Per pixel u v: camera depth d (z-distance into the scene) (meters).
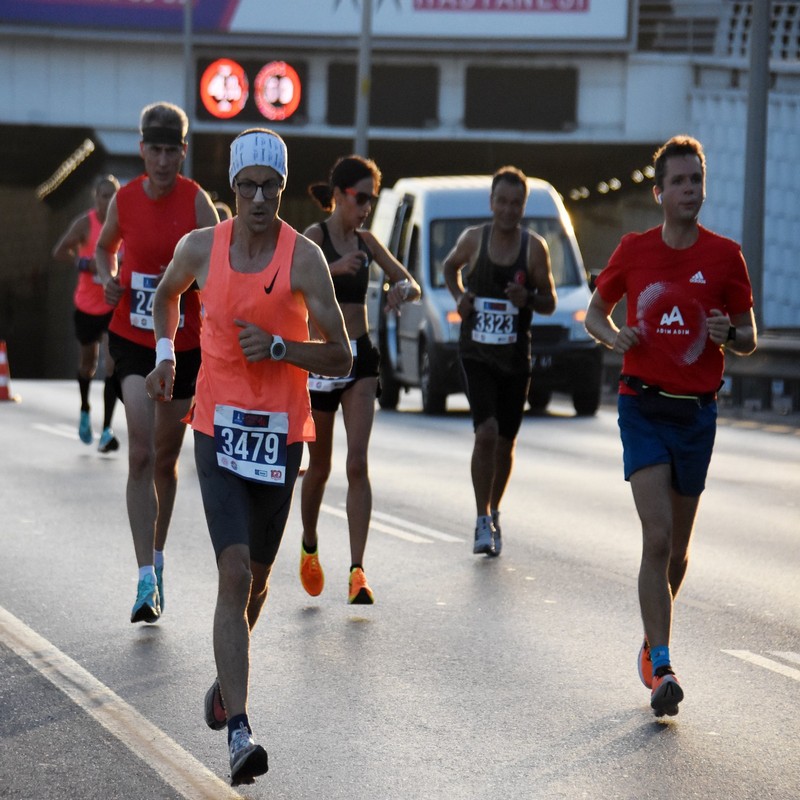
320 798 13.23
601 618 20.55
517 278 24.95
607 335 16.95
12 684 16.59
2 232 165.25
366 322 21.17
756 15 57.34
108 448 37.78
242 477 14.16
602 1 101.88
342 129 105.94
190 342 19.97
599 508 30.89
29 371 164.62
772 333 65.50
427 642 19.03
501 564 24.47
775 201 83.44
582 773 14.00
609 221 119.12
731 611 21.17
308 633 19.42
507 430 25.36
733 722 15.75
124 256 20.30
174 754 14.29
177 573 23.00
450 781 13.73
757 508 31.52
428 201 54.84
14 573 22.77
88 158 119.38
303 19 103.88
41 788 13.30
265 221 13.99
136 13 104.12
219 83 105.50
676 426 16.48
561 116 104.12
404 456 39.84
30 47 105.75
